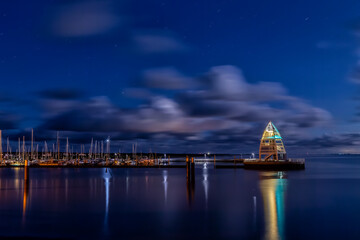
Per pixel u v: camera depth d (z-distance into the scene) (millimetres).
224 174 99375
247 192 52375
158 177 88062
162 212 35938
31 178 85375
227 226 29844
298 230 28516
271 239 26141
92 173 108625
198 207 38812
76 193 51719
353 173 100875
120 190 55656
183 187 60469
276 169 121812
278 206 39406
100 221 31781
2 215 34469
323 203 41344
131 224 30609
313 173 102500
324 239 26094
